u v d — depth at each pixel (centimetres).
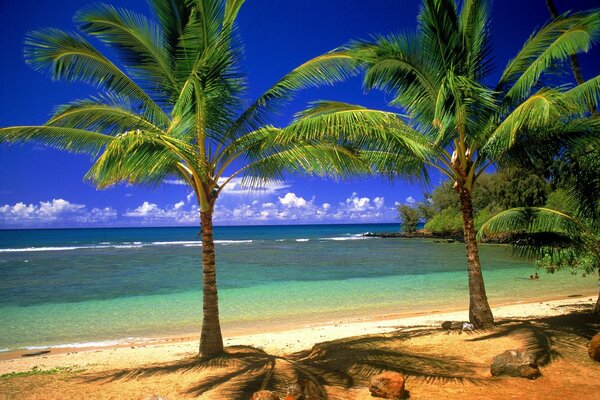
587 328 750
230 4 713
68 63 677
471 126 746
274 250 4650
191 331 1132
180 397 541
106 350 917
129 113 696
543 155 772
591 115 798
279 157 747
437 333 835
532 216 799
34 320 1272
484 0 801
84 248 5250
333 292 1733
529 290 1683
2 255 4041
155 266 2962
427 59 782
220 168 754
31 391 589
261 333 1040
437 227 6525
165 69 738
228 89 717
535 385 516
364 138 750
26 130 632
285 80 731
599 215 829
